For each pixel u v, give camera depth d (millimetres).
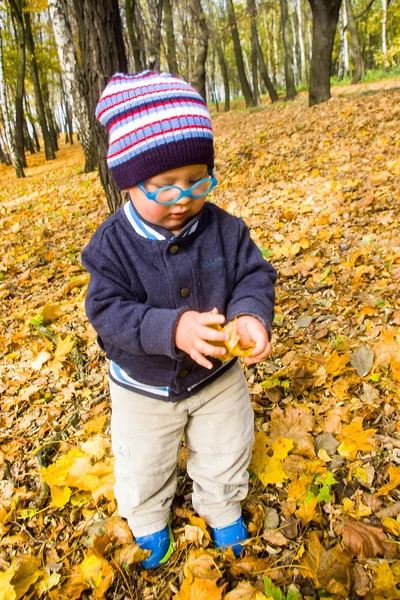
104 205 7234
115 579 1697
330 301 3143
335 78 30094
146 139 1287
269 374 2588
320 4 11109
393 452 1990
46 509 2018
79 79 11500
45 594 1683
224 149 9219
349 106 9523
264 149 7996
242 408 1647
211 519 1755
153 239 1427
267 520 1819
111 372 1631
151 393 1527
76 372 3027
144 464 1609
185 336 1281
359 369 2430
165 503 1743
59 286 4453
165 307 1467
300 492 1853
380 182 4805
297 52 39906
